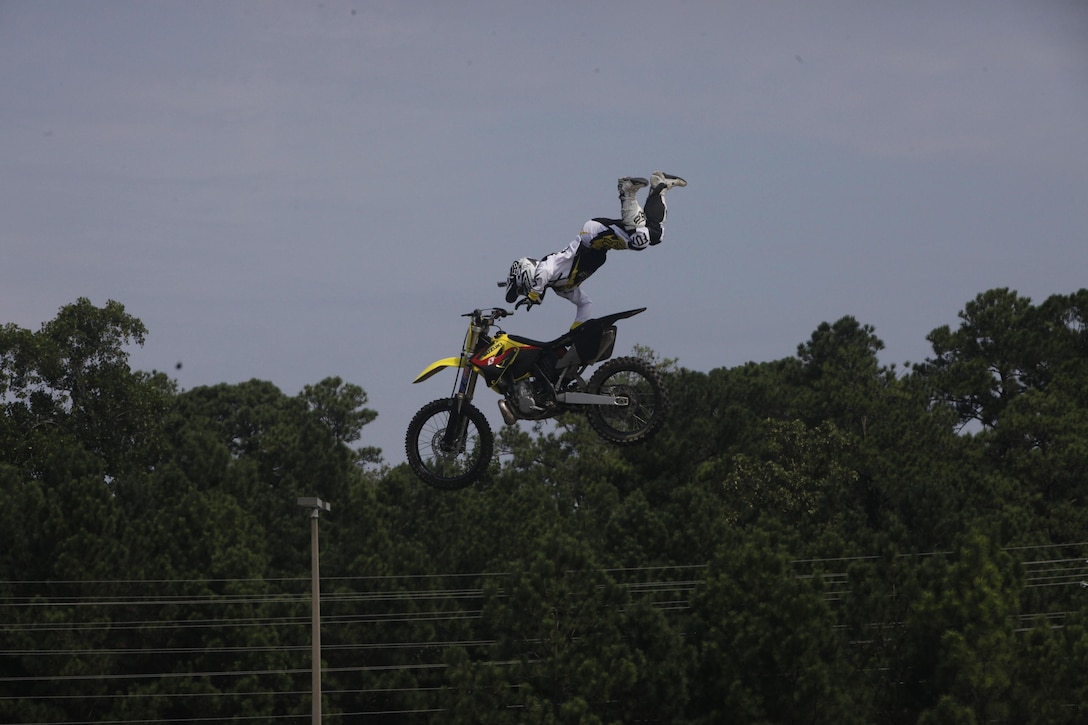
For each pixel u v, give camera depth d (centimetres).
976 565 7531
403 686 8800
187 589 8888
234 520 9850
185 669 8706
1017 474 12462
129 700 8188
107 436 12825
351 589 9169
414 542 10106
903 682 7625
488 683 7756
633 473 12975
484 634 9275
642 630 7931
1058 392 13925
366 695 8975
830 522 10400
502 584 8806
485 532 9938
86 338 13025
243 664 8619
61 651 8225
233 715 8412
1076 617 7525
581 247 3653
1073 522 10800
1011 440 13138
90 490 9156
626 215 3603
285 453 15962
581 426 15650
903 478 11550
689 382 13812
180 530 9475
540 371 3759
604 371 3775
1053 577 8644
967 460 12719
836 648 7525
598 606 8125
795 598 7469
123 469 12631
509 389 3791
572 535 9675
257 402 19038
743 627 7544
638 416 3928
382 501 10888
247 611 8825
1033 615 8469
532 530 9900
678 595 8938
